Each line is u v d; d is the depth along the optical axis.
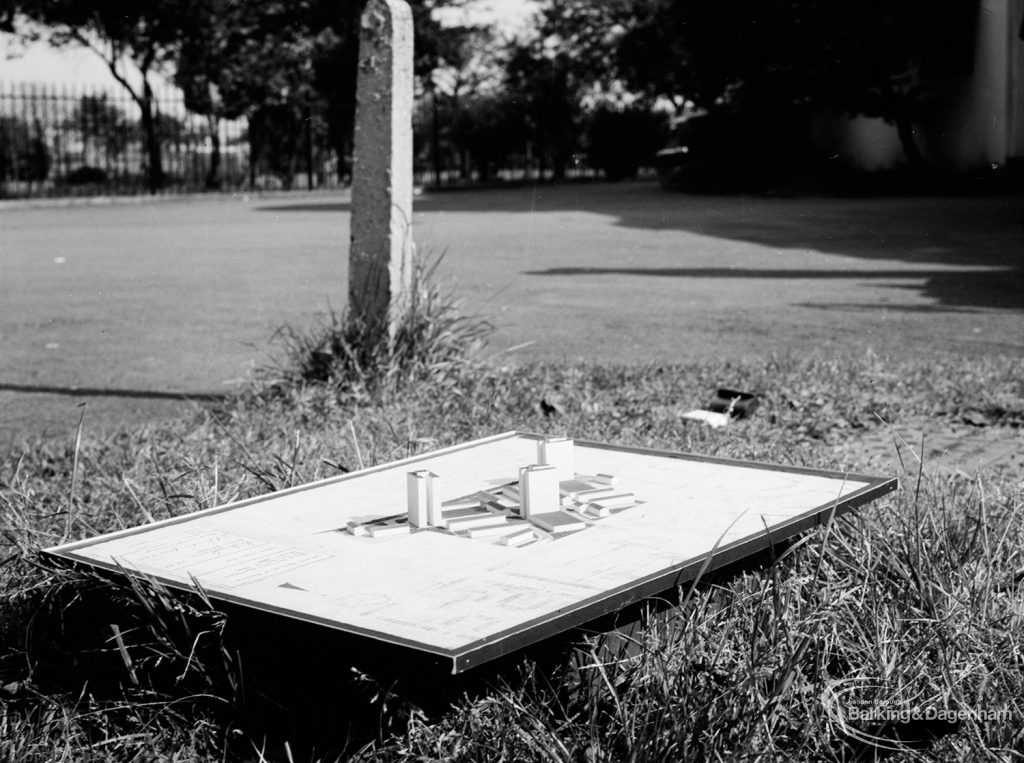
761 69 24.75
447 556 2.27
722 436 4.70
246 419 5.09
